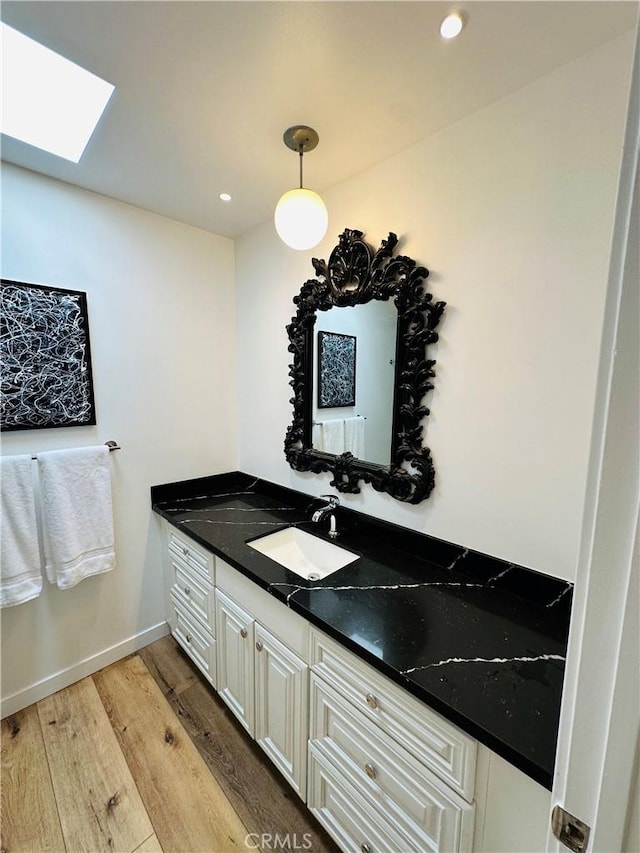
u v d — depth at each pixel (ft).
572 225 3.23
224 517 6.05
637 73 1.24
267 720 4.45
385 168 4.60
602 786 1.44
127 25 2.84
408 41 2.93
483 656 2.98
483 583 4.07
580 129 3.11
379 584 4.04
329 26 2.82
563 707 1.60
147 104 3.68
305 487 6.32
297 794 4.24
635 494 1.30
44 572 5.42
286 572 4.29
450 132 3.95
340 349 5.36
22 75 3.69
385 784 3.08
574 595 1.53
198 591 5.65
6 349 4.86
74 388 5.49
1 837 3.93
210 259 6.98
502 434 3.83
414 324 4.41
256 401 7.18
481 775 2.49
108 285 5.75
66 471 5.34
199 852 3.81
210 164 4.74
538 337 3.51
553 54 3.04
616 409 1.34
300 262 5.92
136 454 6.35
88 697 5.65
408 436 4.56
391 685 2.96
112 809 4.17
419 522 4.68
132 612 6.56
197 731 5.12
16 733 5.05
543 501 3.62
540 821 2.27
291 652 3.96
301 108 3.72
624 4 2.60
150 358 6.35
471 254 3.89
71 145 4.54
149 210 6.07
